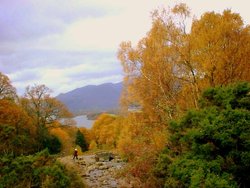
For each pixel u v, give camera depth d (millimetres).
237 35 22719
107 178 28766
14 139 25094
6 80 49875
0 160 18219
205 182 13102
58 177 18000
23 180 17578
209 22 23109
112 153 46656
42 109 58031
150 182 18344
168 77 24625
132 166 20047
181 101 24562
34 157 19016
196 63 22719
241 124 14719
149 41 24875
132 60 25203
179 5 24000
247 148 14438
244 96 16812
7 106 41531
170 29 23969
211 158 15133
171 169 15867
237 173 14430
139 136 23797
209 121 15844
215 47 22078
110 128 81062
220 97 17266
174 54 24062
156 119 25031
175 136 17984
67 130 73688
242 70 22812
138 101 25703
